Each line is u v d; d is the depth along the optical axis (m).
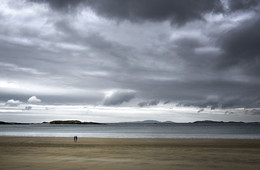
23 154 16.33
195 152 17.89
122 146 23.42
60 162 12.59
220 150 19.39
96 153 17.03
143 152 17.80
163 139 34.06
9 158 14.20
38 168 10.89
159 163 12.45
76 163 12.27
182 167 11.38
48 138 37.66
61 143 27.66
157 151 18.56
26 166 11.38
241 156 15.48
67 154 16.38
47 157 14.69
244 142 28.20
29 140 33.16
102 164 12.02
